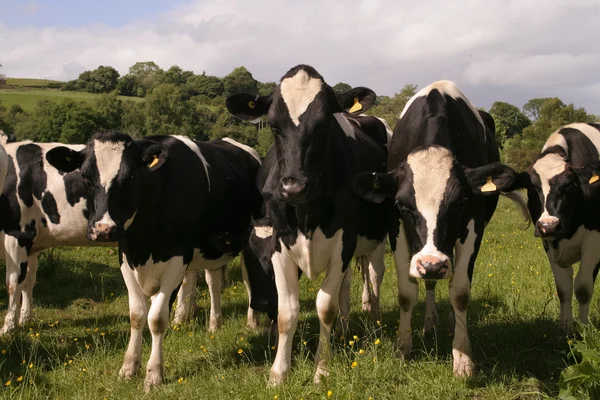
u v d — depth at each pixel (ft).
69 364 21.11
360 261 27.76
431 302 23.89
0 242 27.07
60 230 27.63
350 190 18.93
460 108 22.04
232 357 21.76
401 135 22.06
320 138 17.78
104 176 19.07
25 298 28.25
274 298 22.02
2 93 362.33
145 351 22.48
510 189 22.35
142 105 243.19
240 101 19.02
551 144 23.89
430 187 17.67
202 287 34.19
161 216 20.27
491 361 19.67
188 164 22.18
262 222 21.77
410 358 20.56
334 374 17.48
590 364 15.16
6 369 20.65
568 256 22.75
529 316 23.70
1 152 25.11
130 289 20.48
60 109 194.70
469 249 19.03
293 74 18.38
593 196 21.72
